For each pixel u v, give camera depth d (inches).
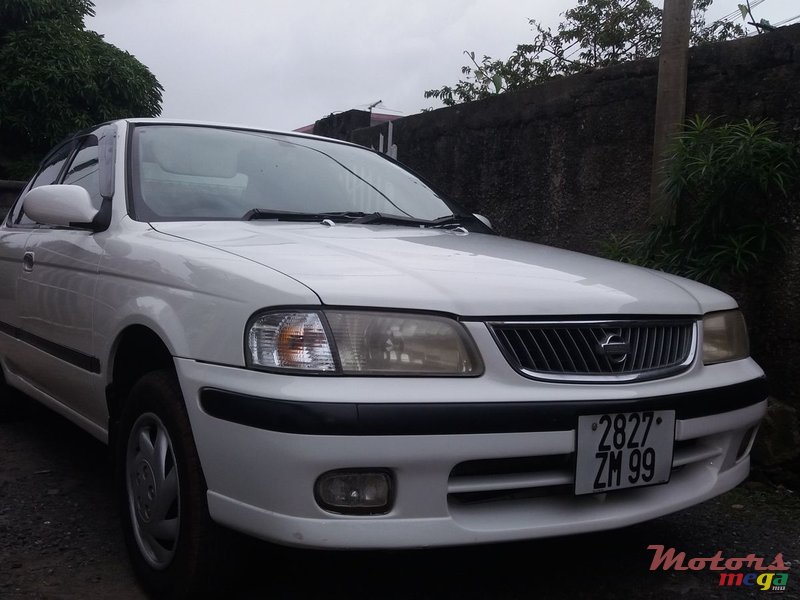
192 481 89.6
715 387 99.1
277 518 80.0
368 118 350.0
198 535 89.4
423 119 266.2
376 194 143.2
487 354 84.8
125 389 112.9
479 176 244.5
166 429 94.9
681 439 94.4
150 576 98.7
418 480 80.9
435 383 82.5
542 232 223.6
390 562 112.8
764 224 159.0
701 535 127.6
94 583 103.9
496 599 102.9
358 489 80.7
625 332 93.3
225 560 91.0
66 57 511.5
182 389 89.6
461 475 84.6
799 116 163.5
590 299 91.6
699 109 182.2
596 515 90.5
